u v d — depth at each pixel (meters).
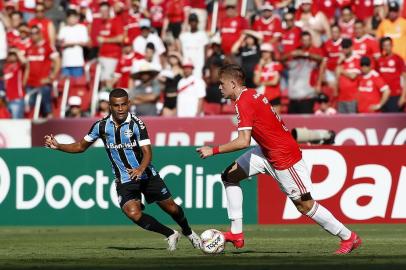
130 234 46.62
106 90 66.94
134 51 67.00
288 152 30.88
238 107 30.36
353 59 60.56
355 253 31.73
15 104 67.25
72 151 33.00
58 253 33.78
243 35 65.69
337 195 47.34
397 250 33.25
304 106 61.81
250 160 31.80
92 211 49.38
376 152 47.16
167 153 48.72
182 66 62.88
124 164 32.59
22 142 60.09
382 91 60.31
